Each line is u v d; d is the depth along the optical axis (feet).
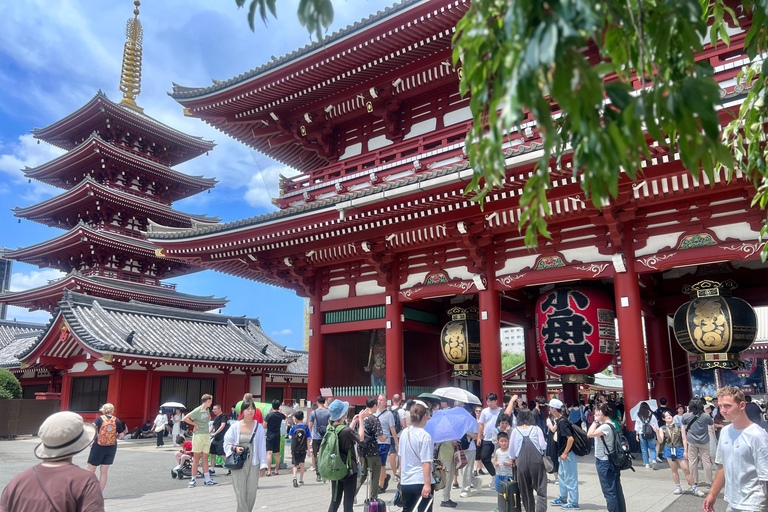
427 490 27.02
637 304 56.54
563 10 8.33
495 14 9.86
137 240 184.34
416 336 87.20
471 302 79.25
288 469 62.39
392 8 62.28
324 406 50.39
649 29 10.65
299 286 84.17
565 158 48.21
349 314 77.15
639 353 55.31
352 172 79.66
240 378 122.31
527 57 8.30
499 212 60.75
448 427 35.53
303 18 10.39
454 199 58.34
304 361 180.04
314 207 65.67
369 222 66.49
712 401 82.23
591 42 58.49
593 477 50.19
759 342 140.56
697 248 54.03
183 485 51.93
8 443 96.27
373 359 78.23
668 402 77.25
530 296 85.56
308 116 81.10
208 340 124.57
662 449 58.90
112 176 187.73
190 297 197.06
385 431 45.19
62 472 13.80
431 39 65.05
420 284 71.36
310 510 38.70
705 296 55.26
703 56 53.67
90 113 182.50
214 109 81.92
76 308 113.29
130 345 103.35
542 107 8.59
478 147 10.00
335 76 73.00
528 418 31.04
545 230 10.85
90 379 108.27
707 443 41.14
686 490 42.47
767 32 15.88
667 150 45.27
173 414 104.06
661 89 9.61
